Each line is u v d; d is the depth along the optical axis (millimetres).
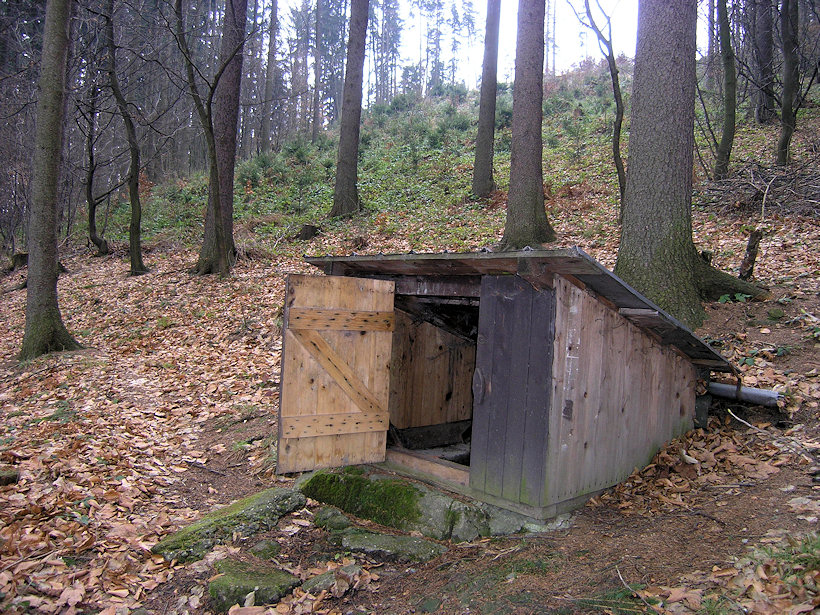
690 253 6855
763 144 14789
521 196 11172
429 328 6359
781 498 3836
